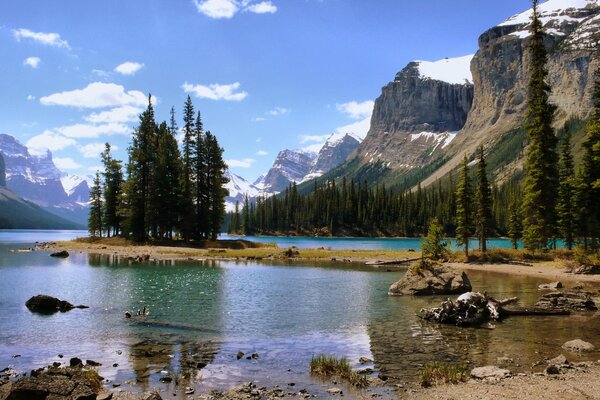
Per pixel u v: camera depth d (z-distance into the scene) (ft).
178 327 60.70
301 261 183.73
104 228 306.76
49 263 151.43
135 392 35.78
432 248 156.25
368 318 68.64
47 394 31.65
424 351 49.83
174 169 246.88
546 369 41.39
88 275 118.32
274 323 64.34
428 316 67.92
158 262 163.02
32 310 70.79
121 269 135.23
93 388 35.12
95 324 61.62
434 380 39.37
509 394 35.27
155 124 250.37
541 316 71.31
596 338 55.72
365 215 629.51
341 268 155.84
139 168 240.32
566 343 51.78
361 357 47.16
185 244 236.02
